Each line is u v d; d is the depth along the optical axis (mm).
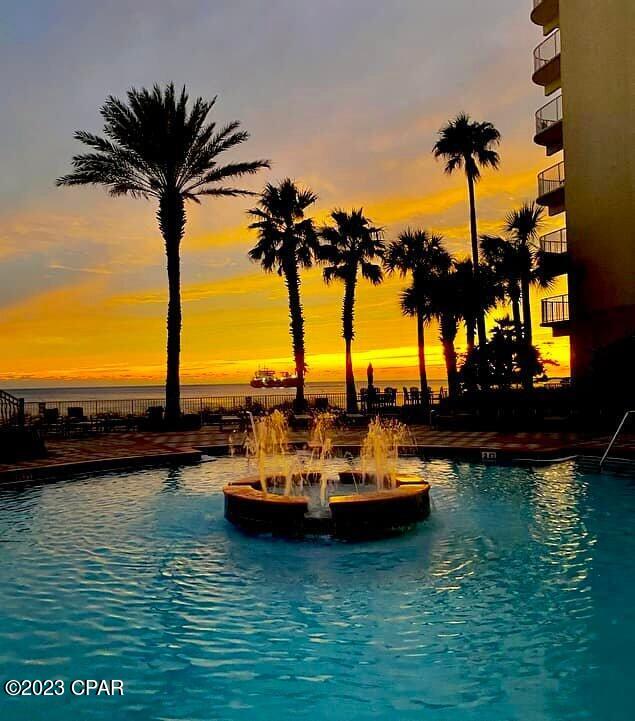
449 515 8648
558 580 5887
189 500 9984
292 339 29719
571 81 23078
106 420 21016
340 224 32094
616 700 3715
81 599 5559
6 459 12875
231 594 5660
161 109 20594
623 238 20859
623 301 20859
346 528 7559
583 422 17734
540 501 9469
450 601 5387
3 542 7508
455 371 28875
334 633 4758
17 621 5059
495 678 4008
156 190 22125
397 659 4316
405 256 30000
